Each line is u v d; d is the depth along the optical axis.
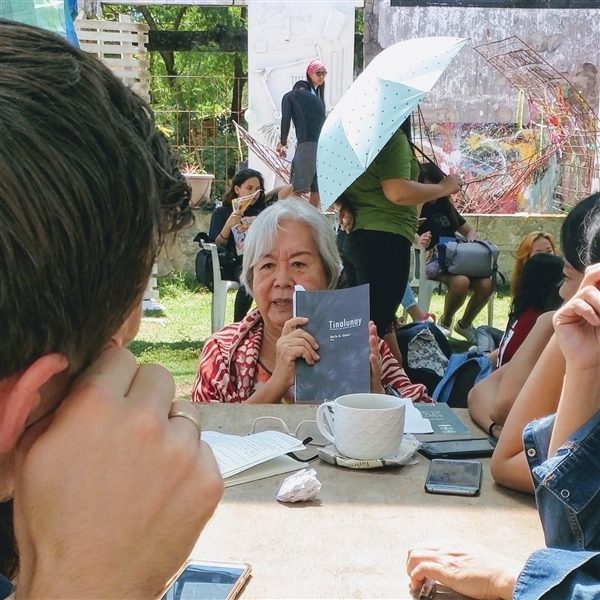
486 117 8.77
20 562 0.59
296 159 6.45
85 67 0.47
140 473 0.58
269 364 2.07
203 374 2.07
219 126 9.91
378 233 3.33
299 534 1.09
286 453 1.38
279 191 6.48
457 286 5.40
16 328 0.44
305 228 2.04
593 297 1.11
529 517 1.17
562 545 0.98
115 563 0.57
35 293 0.43
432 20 8.09
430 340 2.88
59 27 1.98
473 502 1.21
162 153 0.53
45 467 0.57
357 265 3.40
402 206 3.38
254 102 7.68
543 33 8.31
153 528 0.59
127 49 6.71
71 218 0.43
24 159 0.42
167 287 7.36
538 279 2.42
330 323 1.80
